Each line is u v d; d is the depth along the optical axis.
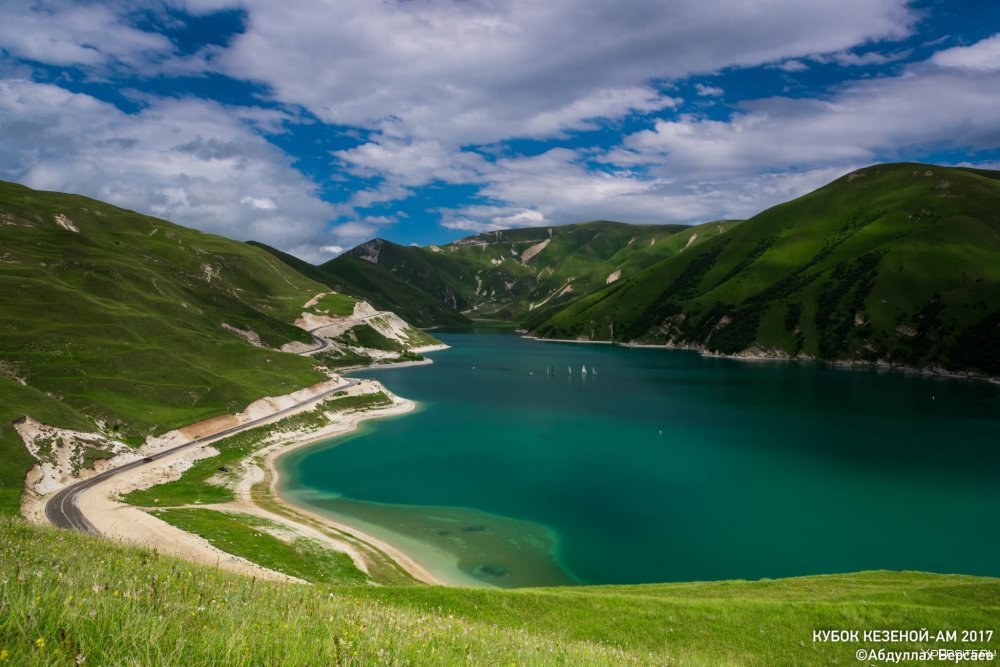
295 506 74.69
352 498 78.44
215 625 8.77
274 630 9.06
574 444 108.50
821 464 95.38
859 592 39.56
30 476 69.19
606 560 59.50
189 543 53.28
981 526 69.19
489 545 63.09
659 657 19.38
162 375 111.88
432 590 34.06
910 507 75.81
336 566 52.91
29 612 6.84
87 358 108.81
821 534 66.69
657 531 67.38
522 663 12.06
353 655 8.59
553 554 60.84
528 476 88.62
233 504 73.38
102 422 89.81
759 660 26.56
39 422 77.12
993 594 36.72
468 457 99.56
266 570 48.03
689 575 56.28
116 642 6.82
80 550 19.36
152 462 83.94
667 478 87.81
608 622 30.72
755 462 96.38
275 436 108.06
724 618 31.17
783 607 32.66
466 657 11.02
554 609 32.25
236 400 112.69
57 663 5.92
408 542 63.59
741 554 61.22
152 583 10.91
